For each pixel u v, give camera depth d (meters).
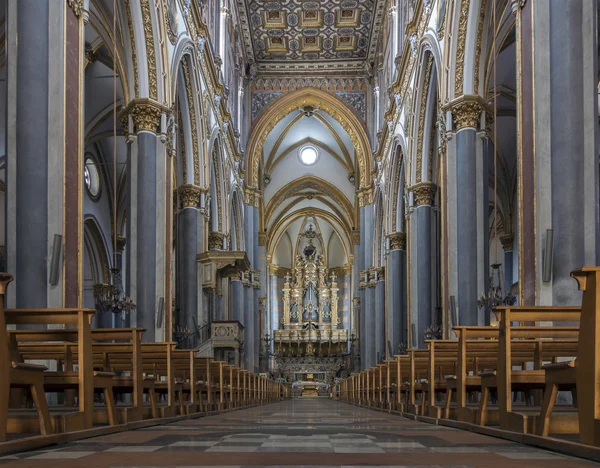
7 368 4.45
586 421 4.12
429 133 19.86
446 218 14.92
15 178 8.52
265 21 31.98
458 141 14.77
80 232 9.15
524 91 9.19
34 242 8.44
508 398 5.57
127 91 14.98
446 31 15.07
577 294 8.29
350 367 43.72
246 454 4.33
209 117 22.05
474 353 7.91
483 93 14.79
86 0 9.51
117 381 7.69
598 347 4.01
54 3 8.84
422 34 18.61
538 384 6.16
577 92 8.55
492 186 28.62
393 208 26.64
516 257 28.34
